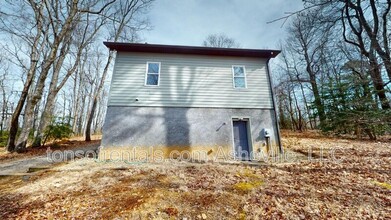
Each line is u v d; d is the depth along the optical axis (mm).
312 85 18047
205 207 4039
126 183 5266
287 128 24938
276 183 5270
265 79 10008
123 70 9242
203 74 9719
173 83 9391
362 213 3736
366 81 6277
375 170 5887
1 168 7219
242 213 3852
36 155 9617
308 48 19266
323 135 14578
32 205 4234
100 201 4301
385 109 5922
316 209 3916
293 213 3812
